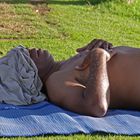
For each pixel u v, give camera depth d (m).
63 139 5.45
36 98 6.41
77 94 6.13
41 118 5.90
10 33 12.50
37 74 6.64
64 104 6.22
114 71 6.38
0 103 6.33
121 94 6.38
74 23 14.00
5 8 14.76
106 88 6.06
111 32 13.68
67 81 6.30
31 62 6.65
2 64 6.66
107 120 5.96
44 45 11.72
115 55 6.47
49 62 6.77
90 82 6.04
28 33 12.62
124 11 15.87
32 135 5.49
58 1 16.31
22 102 6.34
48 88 6.46
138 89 6.32
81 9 15.58
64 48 11.59
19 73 6.55
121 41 12.89
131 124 5.91
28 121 5.82
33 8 15.08
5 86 6.49
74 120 5.86
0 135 5.43
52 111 6.06
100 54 6.17
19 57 6.65
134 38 13.34
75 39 12.55
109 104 6.36
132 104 6.43
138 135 5.68
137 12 15.91
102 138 5.52
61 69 6.63
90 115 6.02
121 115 6.15
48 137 5.49
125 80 6.35
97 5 16.14
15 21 13.59
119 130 5.71
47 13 14.68
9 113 6.01
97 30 13.66
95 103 5.97
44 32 12.84
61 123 5.78
